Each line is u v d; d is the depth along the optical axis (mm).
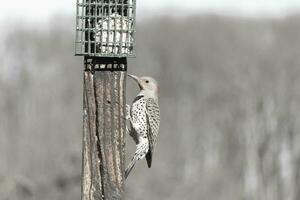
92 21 9445
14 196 18344
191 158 37406
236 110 39625
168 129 40188
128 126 11125
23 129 26578
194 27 45844
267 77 40250
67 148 22906
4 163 20469
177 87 43719
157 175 27375
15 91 31781
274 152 37000
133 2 9500
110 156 9148
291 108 37875
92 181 9148
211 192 32344
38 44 37969
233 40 44562
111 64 9219
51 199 20375
